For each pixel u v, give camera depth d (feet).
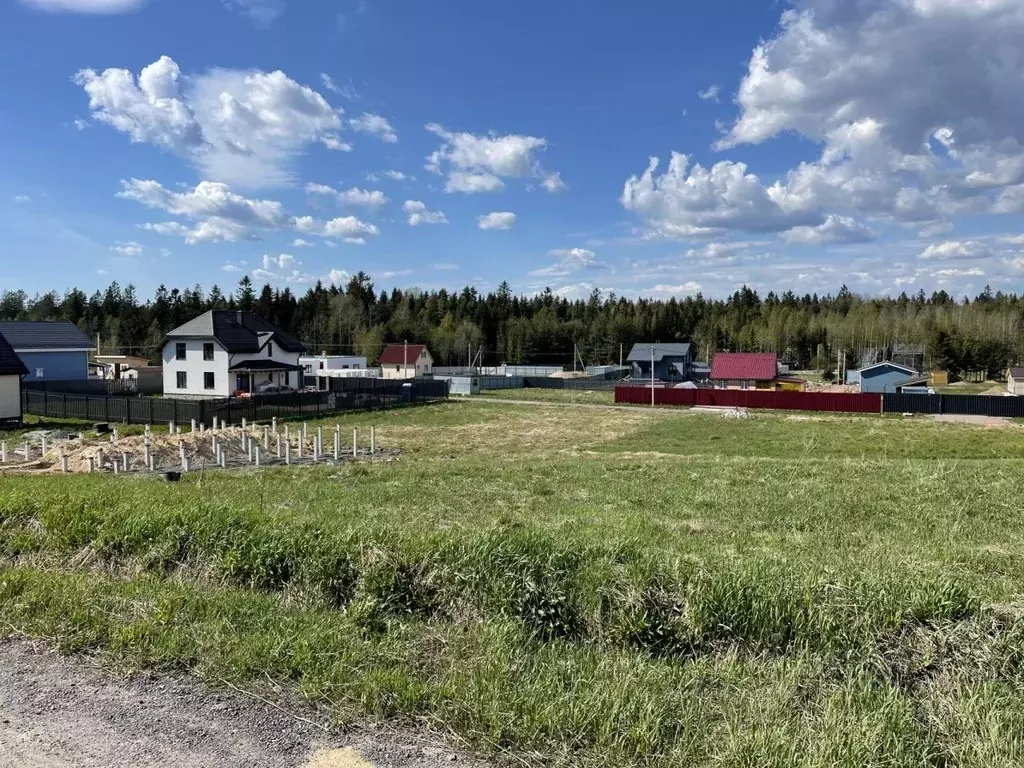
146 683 13.47
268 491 40.83
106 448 64.34
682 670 14.64
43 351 147.13
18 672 13.87
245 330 157.58
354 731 11.92
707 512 33.88
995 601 15.93
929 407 141.28
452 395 184.85
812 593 16.08
